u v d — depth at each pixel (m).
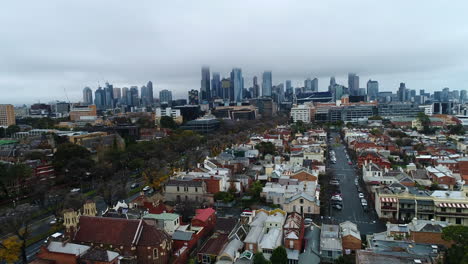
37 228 131.38
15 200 169.62
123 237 97.25
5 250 100.31
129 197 170.50
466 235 81.81
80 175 195.12
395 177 174.38
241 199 166.25
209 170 194.12
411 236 97.19
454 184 170.00
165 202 158.62
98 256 87.81
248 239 101.62
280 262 91.25
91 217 103.50
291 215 114.44
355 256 94.25
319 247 102.62
